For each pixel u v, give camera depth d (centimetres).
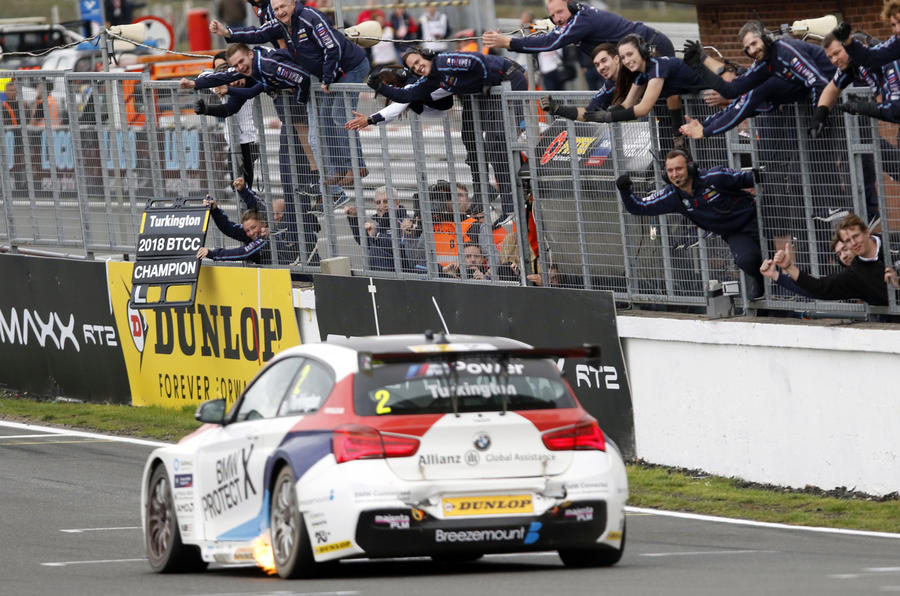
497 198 5881
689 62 4834
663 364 5356
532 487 3117
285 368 3481
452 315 5975
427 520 3061
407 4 9781
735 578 3020
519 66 5903
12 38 11731
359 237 6412
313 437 3167
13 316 7962
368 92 6172
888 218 4603
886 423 4609
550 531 3120
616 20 5234
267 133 6694
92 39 7594
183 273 6969
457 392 3155
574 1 5306
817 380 4822
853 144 4684
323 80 6281
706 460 5238
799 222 4881
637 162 5353
